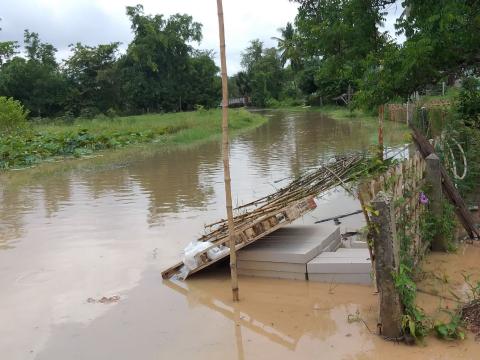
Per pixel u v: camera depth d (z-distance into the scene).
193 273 6.17
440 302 4.64
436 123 11.09
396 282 4.06
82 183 13.94
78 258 7.10
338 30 8.76
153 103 61.88
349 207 9.13
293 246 6.03
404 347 4.03
